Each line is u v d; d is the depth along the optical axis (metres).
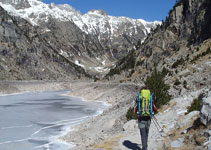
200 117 9.48
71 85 165.75
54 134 28.91
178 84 28.44
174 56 67.19
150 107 8.43
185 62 47.97
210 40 55.50
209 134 8.43
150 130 12.59
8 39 171.12
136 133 13.21
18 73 151.00
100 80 120.31
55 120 38.69
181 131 10.60
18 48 173.62
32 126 33.88
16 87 120.44
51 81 160.38
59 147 22.81
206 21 65.88
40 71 181.88
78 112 48.06
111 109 38.81
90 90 93.19
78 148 12.83
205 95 15.03
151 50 91.12
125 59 125.81
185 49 68.44
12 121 37.72
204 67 32.28
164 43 83.94
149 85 19.59
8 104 63.38
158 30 102.56
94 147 10.79
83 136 25.45
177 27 82.50
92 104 63.19
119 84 80.19
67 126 33.81
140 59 95.81
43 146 23.44
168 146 9.27
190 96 17.19
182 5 86.62
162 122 13.43
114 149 10.01
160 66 69.62
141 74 83.00
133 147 10.28
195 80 27.64
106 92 78.69
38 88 135.38
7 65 148.25
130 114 21.14
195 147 8.38
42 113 46.62
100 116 35.34
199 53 50.44
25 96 94.75
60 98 84.88
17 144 24.28
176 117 13.60
